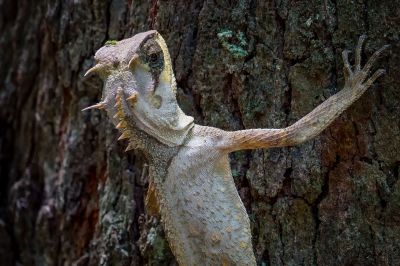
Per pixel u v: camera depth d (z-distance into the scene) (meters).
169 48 3.17
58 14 3.85
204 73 3.06
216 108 3.05
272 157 2.94
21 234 4.51
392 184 2.77
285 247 2.95
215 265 2.52
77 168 3.84
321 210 2.88
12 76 4.63
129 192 3.43
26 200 4.46
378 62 2.70
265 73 2.93
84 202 3.87
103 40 3.60
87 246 3.88
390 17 2.67
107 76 2.50
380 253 2.80
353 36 2.73
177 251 2.58
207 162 2.53
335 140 2.81
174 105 2.53
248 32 2.95
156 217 3.25
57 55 3.90
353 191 2.81
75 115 3.83
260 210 2.99
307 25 2.80
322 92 2.80
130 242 3.43
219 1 3.00
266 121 2.93
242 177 3.02
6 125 4.75
